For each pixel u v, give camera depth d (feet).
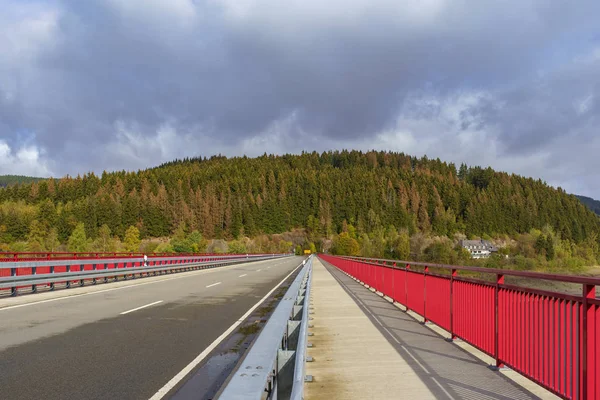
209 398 16.89
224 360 22.62
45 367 20.81
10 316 35.50
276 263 187.83
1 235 391.04
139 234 483.92
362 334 29.32
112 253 91.91
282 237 651.25
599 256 475.72
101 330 29.94
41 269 61.93
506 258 419.74
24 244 369.30
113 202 480.23
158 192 591.78
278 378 11.69
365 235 551.59
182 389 17.93
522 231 654.94
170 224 547.08
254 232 607.37
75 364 21.38
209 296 51.52
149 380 19.04
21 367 20.75
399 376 19.42
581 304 14.17
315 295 55.36
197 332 29.78
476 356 23.08
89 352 23.84
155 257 105.91
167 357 23.03
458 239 620.49
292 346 16.26
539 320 16.58
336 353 23.95
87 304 43.09
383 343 26.45
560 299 15.25
